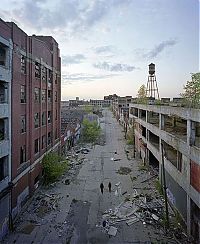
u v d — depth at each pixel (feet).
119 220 66.08
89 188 90.17
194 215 56.24
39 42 93.40
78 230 61.52
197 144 58.08
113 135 220.02
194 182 54.90
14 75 69.62
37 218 67.82
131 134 177.47
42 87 99.25
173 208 72.02
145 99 185.78
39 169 92.89
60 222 65.46
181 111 63.05
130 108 187.52
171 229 62.18
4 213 61.26
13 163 68.64
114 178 101.76
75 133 179.83
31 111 84.23
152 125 103.04
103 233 60.03
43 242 56.75
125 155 144.66
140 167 116.67
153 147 100.94
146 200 78.48
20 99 74.95
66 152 148.77
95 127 205.87
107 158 137.28
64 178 101.09
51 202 77.77
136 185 93.04
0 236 57.82
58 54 130.31
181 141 63.67
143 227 62.75
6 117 65.46
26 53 79.71
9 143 66.13
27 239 58.13
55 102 122.83
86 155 144.05
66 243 56.24
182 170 63.77
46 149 104.68
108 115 411.13
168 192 78.54
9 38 66.03
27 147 80.53
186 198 61.21
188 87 92.17
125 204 75.66
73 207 74.33
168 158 82.94
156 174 104.27
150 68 192.34
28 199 79.25
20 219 67.46
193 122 57.16
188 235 58.70
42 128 98.73
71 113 262.88
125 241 56.85
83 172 110.11
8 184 64.49
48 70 109.09
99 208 73.56
